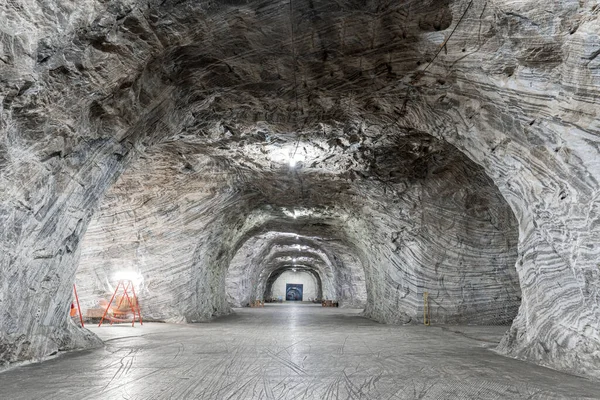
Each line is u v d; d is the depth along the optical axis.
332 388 4.23
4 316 5.07
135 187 12.79
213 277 16.72
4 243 4.91
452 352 6.86
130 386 4.23
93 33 4.75
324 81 6.78
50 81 4.76
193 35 5.35
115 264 13.42
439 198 12.22
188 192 13.24
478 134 6.56
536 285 6.33
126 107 6.04
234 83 6.81
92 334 7.44
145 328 10.84
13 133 4.70
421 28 5.40
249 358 6.05
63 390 4.04
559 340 5.63
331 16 5.24
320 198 14.48
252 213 16.48
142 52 5.27
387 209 12.99
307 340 8.35
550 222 5.80
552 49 4.73
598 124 4.75
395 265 13.38
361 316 17.23
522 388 4.30
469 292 12.62
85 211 6.61
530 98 5.30
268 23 5.32
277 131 9.09
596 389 4.29
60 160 5.61
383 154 10.40
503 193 6.91
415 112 7.44
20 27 4.21
